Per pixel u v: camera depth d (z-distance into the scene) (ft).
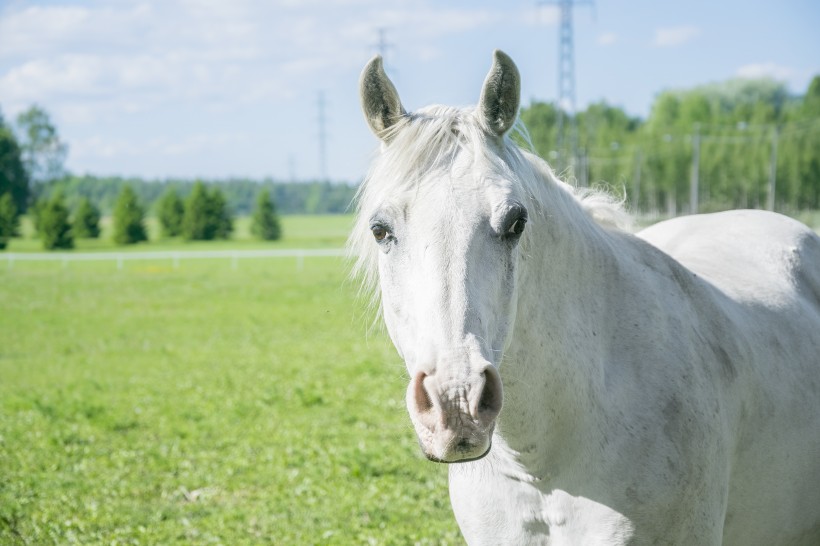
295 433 25.81
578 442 8.75
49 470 22.76
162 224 227.81
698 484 8.81
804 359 10.76
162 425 27.76
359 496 19.42
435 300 7.45
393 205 7.90
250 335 50.19
